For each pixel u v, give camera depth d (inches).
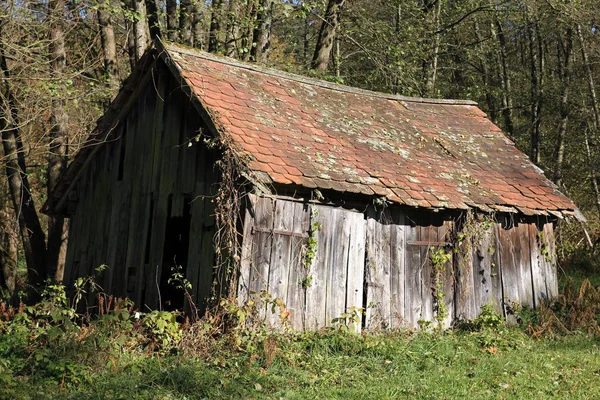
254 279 393.1
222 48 725.3
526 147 1126.4
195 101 426.3
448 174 500.1
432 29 959.6
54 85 529.7
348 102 550.3
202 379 309.4
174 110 468.4
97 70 725.3
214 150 422.9
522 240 522.9
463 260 485.1
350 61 992.2
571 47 1012.5
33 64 527.5
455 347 416.2
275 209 406.6
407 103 605.3
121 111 515.2
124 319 363.3
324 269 424.8
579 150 1077.1
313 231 419.8
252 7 728.3
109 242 515.2
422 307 466.6
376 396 306.5
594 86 1061.8
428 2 1004.6
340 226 434.6
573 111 1044.5
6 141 610.5
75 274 552.7
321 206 427.2
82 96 610.9
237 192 390.9
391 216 460.4
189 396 295.1
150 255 468.8
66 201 577.9
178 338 361.1
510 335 455.8
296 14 693.9
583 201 1155.3
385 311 448.8
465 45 1056.8
